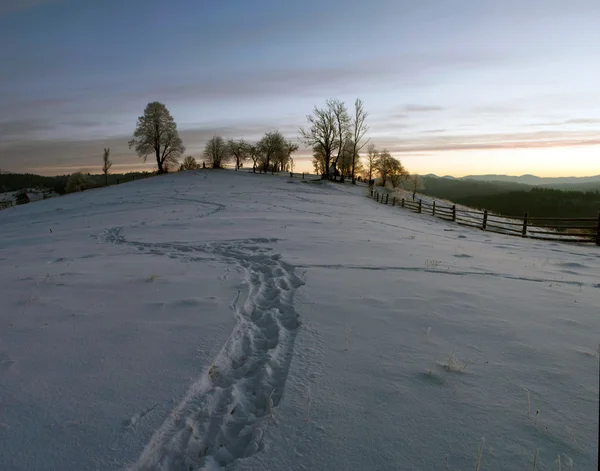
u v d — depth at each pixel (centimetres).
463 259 1002
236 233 1437
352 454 288
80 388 375
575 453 285
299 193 4053
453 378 396
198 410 344
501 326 533
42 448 290
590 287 732
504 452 288
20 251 1213
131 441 299
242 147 8175
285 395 365
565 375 400
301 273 828
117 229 1658
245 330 536
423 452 289
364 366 422
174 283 759
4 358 439
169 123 6919
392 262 939
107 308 609
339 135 6700
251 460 282
